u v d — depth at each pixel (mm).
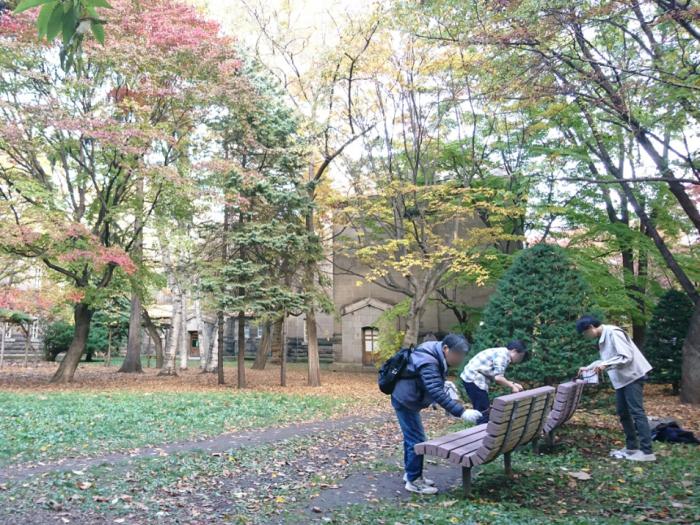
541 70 9852
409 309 20109
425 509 4586
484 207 16844
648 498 4984
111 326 30156
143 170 14750
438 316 24391
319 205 18422
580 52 11344
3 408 10328
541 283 8125
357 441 8375
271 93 17156
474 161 17750
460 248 17516
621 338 6500
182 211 18172
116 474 5852
